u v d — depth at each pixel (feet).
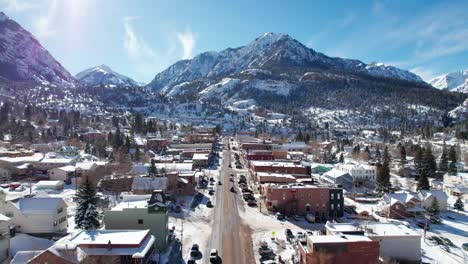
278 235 202.08
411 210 252.62
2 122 580.71
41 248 166.09
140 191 273.95
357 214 256.73
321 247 149.07
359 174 364.17
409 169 422.41
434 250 193.88
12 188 292.20
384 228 189.06
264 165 352.49
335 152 555.69
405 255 176.96
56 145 485.15
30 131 536.42
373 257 150.20
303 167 351.25
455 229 234.58
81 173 328.90
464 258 184.14
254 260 167.94
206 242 189.16
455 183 352.49
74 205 249.96
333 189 249.55
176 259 166.40
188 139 611.06
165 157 451.94
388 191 324.60
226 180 347.15
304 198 248.52
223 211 246.88
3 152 396.98
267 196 250.98
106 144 508.53
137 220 176.55
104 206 234.58
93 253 136.87
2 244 153.69
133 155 431.02
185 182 291.79
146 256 144.97
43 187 293.43
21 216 187.32
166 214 180.24
